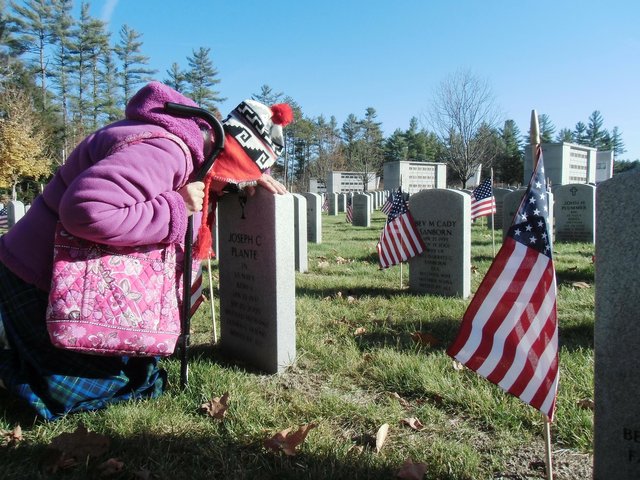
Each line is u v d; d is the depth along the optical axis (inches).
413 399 133.0
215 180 126.1
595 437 85.6
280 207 146.0
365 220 767.1
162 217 101.2
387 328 191.5
